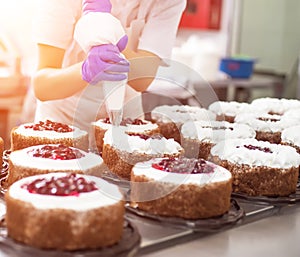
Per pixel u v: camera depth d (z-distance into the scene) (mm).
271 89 4734
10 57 3152
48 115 2180
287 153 1643
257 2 5000
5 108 3008
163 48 2141
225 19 5164
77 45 2066
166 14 2129
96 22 1684
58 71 1940
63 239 1104
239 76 4422
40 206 1114
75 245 1108
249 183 1597
